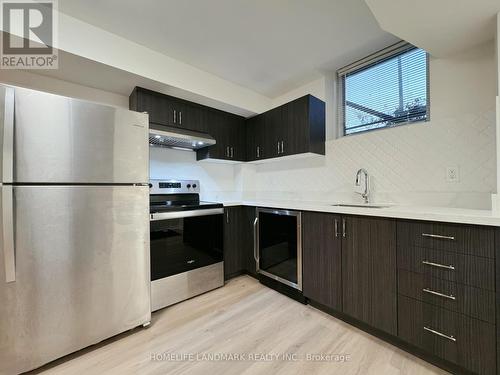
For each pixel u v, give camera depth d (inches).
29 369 50.6
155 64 84.2
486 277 44.3
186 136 95.1
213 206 96.1
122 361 55.1
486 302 44.4
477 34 60.2
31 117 50.2
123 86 88.6
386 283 59.3
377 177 85.2
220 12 66.3
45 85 80.5
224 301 84.7
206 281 92.3
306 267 79.6
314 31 75.4
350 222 67.0
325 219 73.6
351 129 102.2
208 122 110.2
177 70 90.0
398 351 57.4
